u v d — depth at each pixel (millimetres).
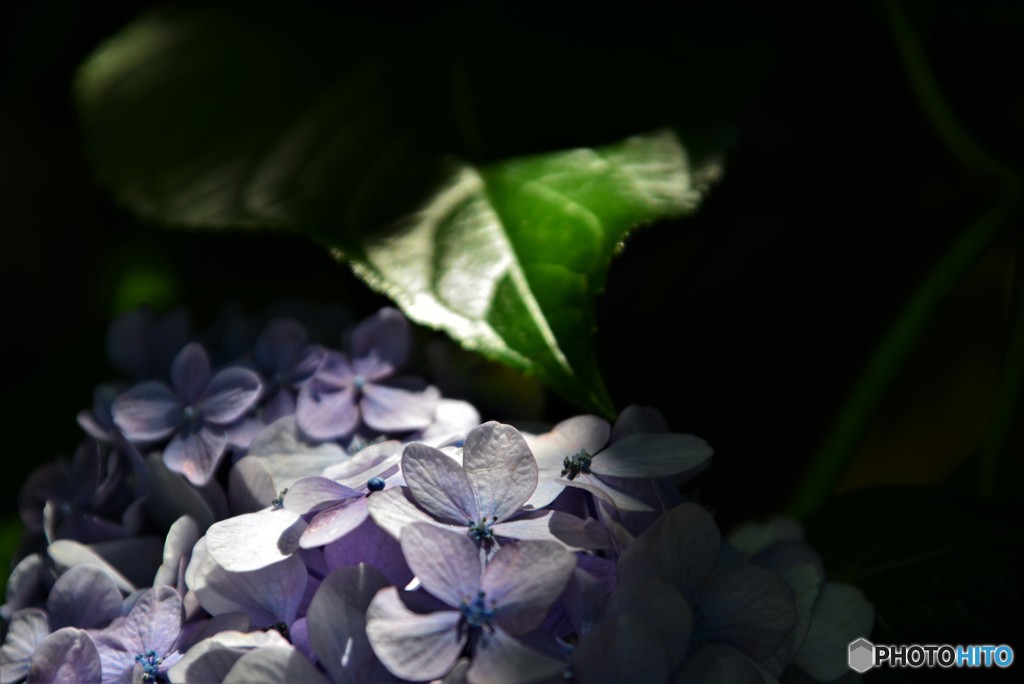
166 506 421
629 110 475
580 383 415
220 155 477
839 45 529
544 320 422
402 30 499
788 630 382
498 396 478
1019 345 497
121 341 459
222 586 388
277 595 386
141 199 473
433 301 430
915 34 501
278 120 481
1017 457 516
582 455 398
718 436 532
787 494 530
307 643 378
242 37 502
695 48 488
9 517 518
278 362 443
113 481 434
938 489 465
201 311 561
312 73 491
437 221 445
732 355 533
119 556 418
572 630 378
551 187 450
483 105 476
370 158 466
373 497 378
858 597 415
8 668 396
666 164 460
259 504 410
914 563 449
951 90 532
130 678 383
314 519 384
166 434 429
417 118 474
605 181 452
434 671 363
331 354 440
